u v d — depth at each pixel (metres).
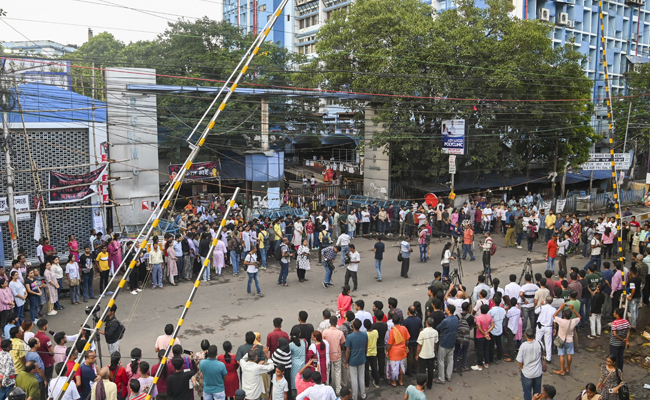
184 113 29.89
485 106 27.92
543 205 31.59
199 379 9.07
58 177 17.86
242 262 20.23
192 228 19.41
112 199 19.98
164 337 9.53
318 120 34.62
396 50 25.97
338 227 24.83
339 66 28.55
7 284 12.55
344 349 9.99
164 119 29.83
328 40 28.36
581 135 34.25
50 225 19.36
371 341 10.25
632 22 56.03
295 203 29.11
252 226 20.00
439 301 11.41
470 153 29.94
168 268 17.22
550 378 11.27
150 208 22.95
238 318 14.21
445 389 10.57
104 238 17.56
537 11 46.75
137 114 22.48
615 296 14.66
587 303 14.19
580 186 41.41
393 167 30.12
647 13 57.69
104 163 18.97
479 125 29.25
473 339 12.98
